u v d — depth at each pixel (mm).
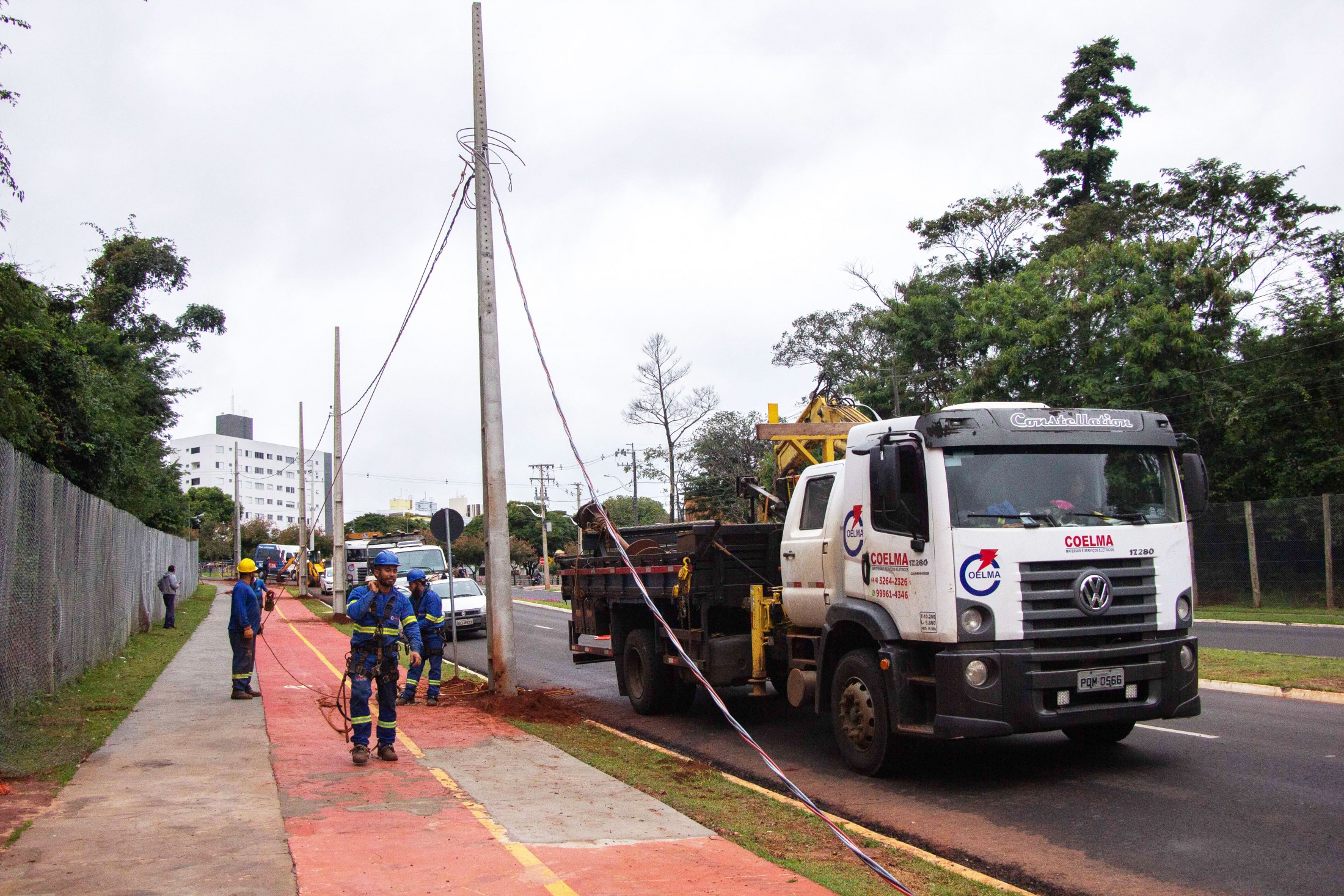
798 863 5598
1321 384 27938
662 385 54812
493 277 13250
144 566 23891
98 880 5059
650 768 8445
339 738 9523
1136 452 7953
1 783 7223
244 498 142125
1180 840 6090
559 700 13633
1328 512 24609
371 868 5316
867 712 8062
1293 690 11656
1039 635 7246
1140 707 7395
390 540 34156
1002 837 6336
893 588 7801
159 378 36281
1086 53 45594
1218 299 30188
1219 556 27656
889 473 7418
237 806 6703
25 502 10234
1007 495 7480
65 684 12602
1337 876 5355
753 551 10633
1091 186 44719
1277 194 35250
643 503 81812
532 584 75375
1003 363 30359
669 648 11281
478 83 13398
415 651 8984
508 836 6004
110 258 37219
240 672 12227
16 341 16188
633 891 4984
